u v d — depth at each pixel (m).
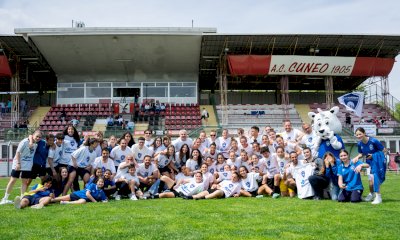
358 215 6.92
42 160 9.98
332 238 5.16
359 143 9.38
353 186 8.94
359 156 9.09
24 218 6.90
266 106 35.25
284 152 10.70
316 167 9.83
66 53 30.92
